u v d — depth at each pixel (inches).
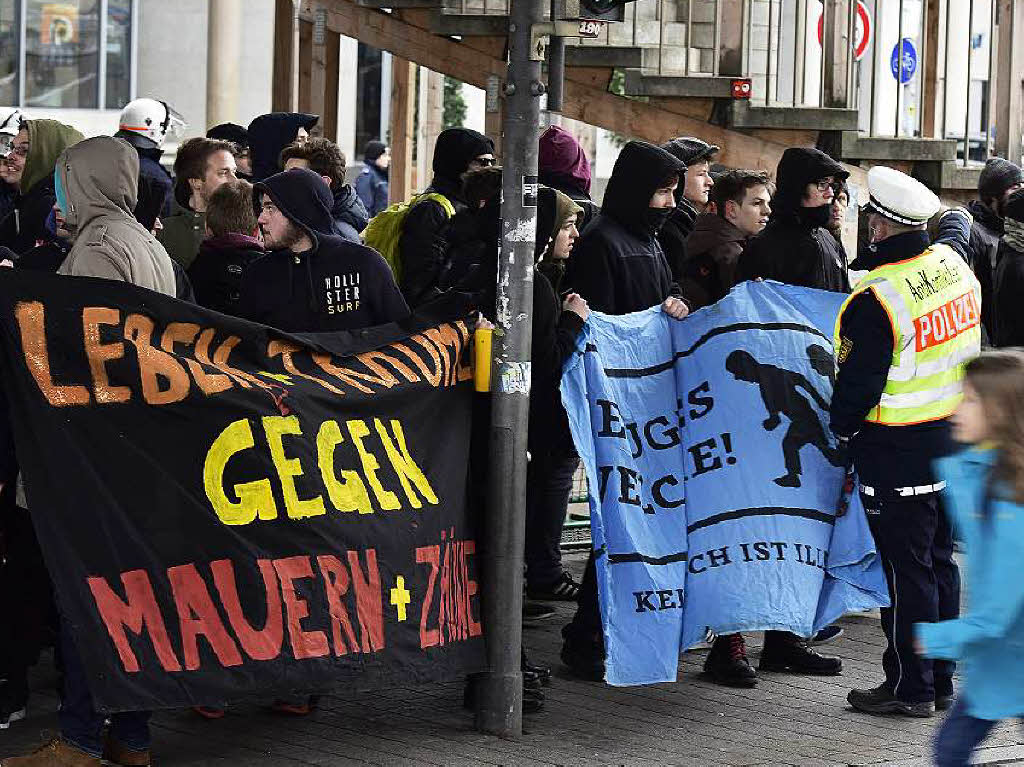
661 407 261.4
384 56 1021.2
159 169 297.9
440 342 238.2
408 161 570.3
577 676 271.3
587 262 266.8
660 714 252.2
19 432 202.2
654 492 257.4
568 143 305.7
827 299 270.5
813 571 258.8
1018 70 421.7
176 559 207.3
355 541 222.4
